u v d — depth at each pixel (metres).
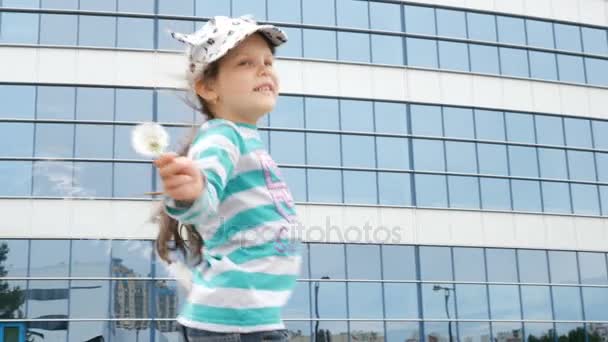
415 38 24.80
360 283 21.97
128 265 20.38
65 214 20.53
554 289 23.98
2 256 20.14
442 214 23.39
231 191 2.11
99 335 19.91
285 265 2.17
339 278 21.81
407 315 22.11
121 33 22.12
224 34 2.18
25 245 20.31
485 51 25.58
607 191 25.80
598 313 24.23
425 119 24.20
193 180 1.58
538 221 24.52
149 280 20.30
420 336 22.06
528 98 25.66
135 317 20.05
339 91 23.42
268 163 2.22
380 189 23.09
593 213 25.34
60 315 19.94
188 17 22.59
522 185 24.77
